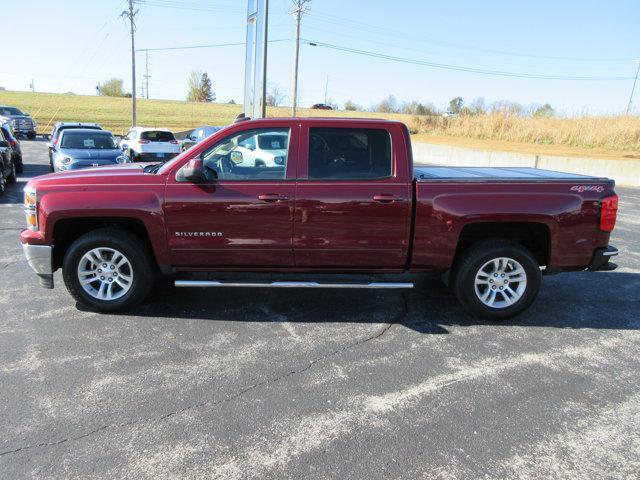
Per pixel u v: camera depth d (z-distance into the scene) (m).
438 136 40.16
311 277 5.75
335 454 2.96
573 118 31.47
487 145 31.22
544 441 3.14
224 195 4.63
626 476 2.84
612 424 3.34
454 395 3.65
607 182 4.82
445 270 4.95
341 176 4.71
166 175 4.69
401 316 5.14
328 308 5.31
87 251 4.78
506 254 4.86
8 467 2.79
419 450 3.02
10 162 13.52
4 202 11.27
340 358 4.18
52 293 5.52
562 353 4.39
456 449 3.04
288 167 4.69
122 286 4.92
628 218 11.45
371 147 4.73
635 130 27.50
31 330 4.56
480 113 41.28
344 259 4.84
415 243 4.78
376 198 4.66
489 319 5.07
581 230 4.81
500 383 3.84
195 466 2.84
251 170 4.73
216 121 61.69
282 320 4.95
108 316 4.92
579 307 5.56
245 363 4.05
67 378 3.74
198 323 4.82
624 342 4.66
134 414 3.31
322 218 4.69
